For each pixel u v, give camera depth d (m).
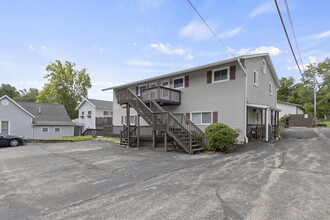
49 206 3.27
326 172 4.90
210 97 12.52
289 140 11.71
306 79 31.53
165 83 15.38
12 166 6.45
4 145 12.98
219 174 4.98
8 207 3.26
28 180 4.81
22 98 42.47
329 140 10.79
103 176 5.07
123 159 7.36
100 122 22.98
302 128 20.48
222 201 3.28
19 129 17.97
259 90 13.30
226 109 11.73
